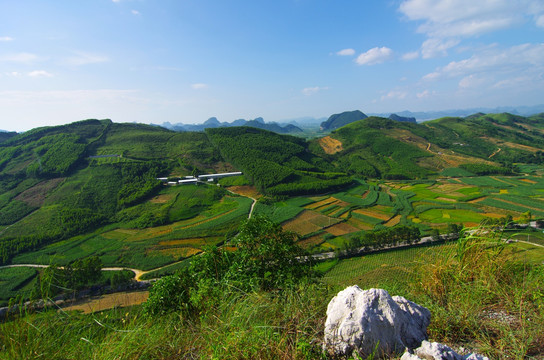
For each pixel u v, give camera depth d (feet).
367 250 160.45
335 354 11.38
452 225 179.32
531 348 11.89
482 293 16.24
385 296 12.28
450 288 17.20
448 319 14.23
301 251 32.12
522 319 13.66
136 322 17.28
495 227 20.10
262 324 13.79
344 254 156.87
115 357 12.74
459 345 12.69
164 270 155.12
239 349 12.07
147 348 13.58
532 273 16.75
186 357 13.52
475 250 18.80
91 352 13.33
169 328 16.55
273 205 258.98
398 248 161.79
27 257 176.76
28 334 12.74
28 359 11.86
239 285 21.89
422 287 18.70
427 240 170.30
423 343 10.47
